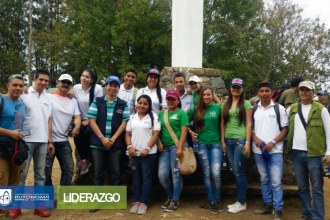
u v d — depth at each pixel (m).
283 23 19.19
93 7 20.44
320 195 4.41
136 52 21.55
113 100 5.11
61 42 21.16
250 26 21.72
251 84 21.17
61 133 5.17
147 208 5.18
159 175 5.00
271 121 4.79
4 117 4.37
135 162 5.01
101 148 5.04
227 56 21.62
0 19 26.73
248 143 4.86
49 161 5.03
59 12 27.66
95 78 5.59
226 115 5.02
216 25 21.25
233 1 21.45
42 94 4.92
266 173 4.89
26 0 27.89
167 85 6.90
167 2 21.22
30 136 4.75
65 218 4.74
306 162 4.57
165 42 20.06
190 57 7.24
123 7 19.45
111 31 19.36
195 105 5.45
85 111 5.47
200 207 5.23
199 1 7.27
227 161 5.69
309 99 4.54
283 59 20.19
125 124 5.11
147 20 19.92
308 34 19.48
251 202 5.46
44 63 26.97
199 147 5.12
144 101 4.98
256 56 21.22
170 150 5.03
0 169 4.38
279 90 6.00
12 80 4.44
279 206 4.64
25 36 27.84
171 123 5.01
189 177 5.90
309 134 4.43
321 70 21.22
